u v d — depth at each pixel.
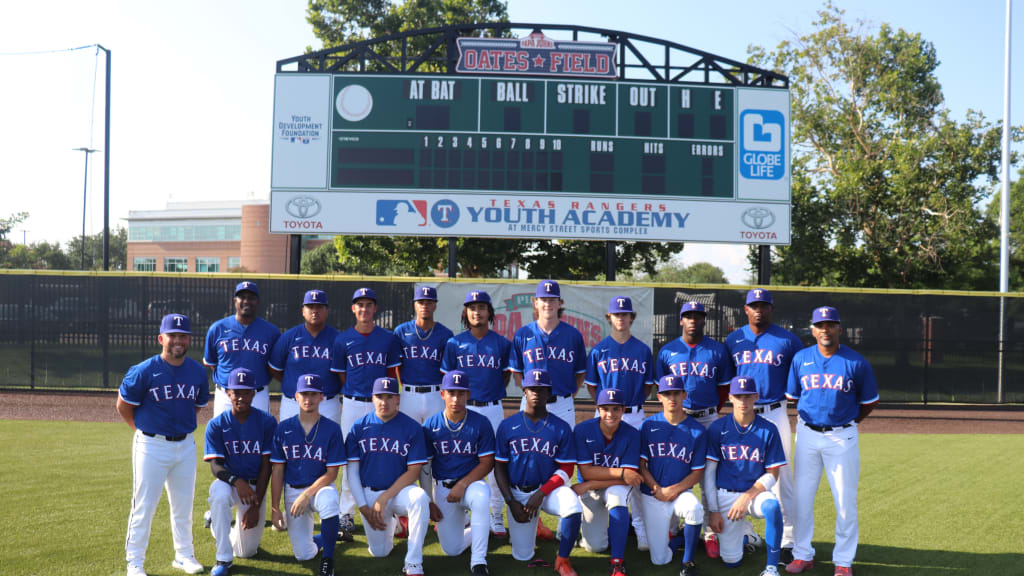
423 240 22.25
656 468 5.18
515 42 13.97
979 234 25.38
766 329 5.59
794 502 5.12
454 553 5.28
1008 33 16.58
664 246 22.77
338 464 5.05
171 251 65.69
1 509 6.04
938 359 12.53
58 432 9.56
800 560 5.04
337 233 13.74
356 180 13.76
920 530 5.86
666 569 5.07
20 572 4.67
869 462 8.59
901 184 24.45
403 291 12.23
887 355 12.50
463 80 13.83
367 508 5.00
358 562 5.09
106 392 12.30
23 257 59.03
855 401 4.98
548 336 6.01
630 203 13.91
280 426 5.14
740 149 14.03
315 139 13.77
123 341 12.37
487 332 6.07
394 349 6.09
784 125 14.09
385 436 5.10
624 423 5.22
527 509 4.98
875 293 12.51
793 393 5.21
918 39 26.83
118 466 7.59
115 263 75.69
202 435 9.65
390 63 14.23
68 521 5.75
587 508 5.32
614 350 5.87
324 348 6.05
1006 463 8.54
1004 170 16.61
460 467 5.18
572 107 13.88
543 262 22.34
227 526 4.82
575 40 14.00
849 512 4.89
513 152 13.84
